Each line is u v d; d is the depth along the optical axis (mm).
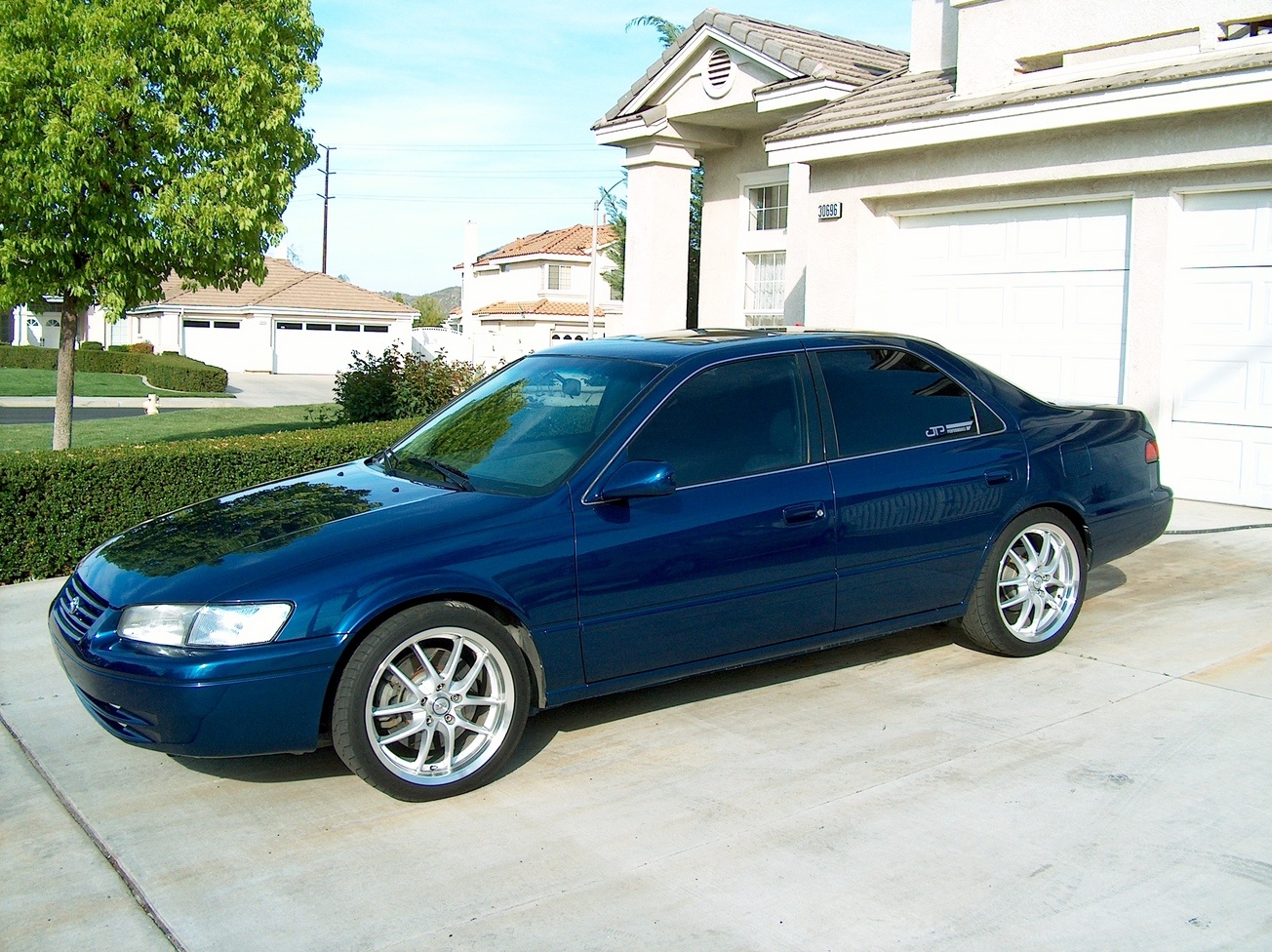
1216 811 3709
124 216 9820
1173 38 8898
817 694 4957
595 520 4211
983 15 9711
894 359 5148
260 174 10523
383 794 4023
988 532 5129
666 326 14711
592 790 4020
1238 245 8055
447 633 3920
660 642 4359
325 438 8438
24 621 6281
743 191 14820
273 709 3678
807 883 3324
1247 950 2920
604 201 22547
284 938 3102
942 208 9828
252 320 46125
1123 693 4824
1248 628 5629
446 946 3047
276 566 3826
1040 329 9281
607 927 3125
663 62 13719
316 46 11133
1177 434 8531
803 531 4602
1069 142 8688
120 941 3104
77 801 4016
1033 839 3553
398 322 48719
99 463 7352
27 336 53219
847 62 12750
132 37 9734
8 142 9352
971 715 4637
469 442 4879
